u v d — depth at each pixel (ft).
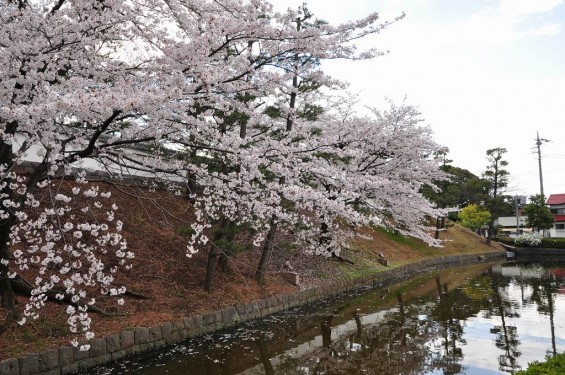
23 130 19.84
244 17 21.58
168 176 41.42
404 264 81.35
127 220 44.75
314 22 42.39
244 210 33.32
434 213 62.39
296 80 44.86
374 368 28.27
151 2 22.86
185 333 32.24
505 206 134.10
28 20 19.71
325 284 53.57
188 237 42.98
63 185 42.01
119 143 22.79
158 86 21.53
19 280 28.12
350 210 25.05
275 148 26.55
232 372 27.17
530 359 29.89
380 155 54.08
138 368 26.58
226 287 41.83
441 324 40.22
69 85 19.01
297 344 33.73
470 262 108.47
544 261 112.88
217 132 25.35
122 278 35.83
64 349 24.14
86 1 20.86
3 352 22.62
